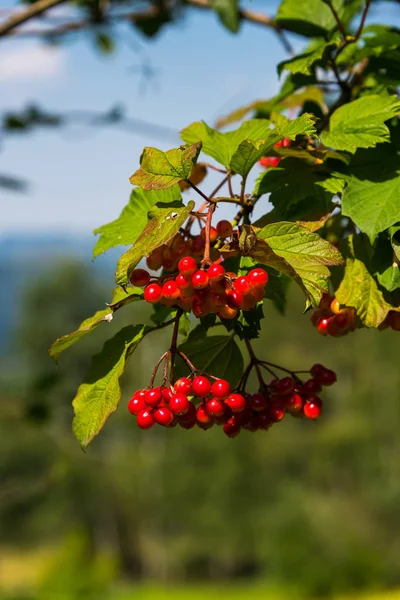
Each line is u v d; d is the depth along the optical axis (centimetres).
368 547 3816
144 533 4616
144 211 279
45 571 2755
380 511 4072
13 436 3941
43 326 5934
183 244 253
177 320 237
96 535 4675
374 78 321
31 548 4672
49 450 3959
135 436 4794
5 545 4672
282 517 3956
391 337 4500
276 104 349
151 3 605
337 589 3516
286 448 4284
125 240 271
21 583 3606
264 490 4200
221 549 4281
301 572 3653
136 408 230
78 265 6219
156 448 4794
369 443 4209
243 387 255
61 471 714
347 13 357
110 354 240
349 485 4262
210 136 264
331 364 4712
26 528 4562
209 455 4412
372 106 266
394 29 350
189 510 4328
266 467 4281
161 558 4612
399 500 4062
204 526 4244
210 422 237
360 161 262
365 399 4397
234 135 263
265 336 4862
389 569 3794
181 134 265
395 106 263
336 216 286
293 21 343
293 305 4800
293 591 3575
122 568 4691
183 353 246
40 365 5588
